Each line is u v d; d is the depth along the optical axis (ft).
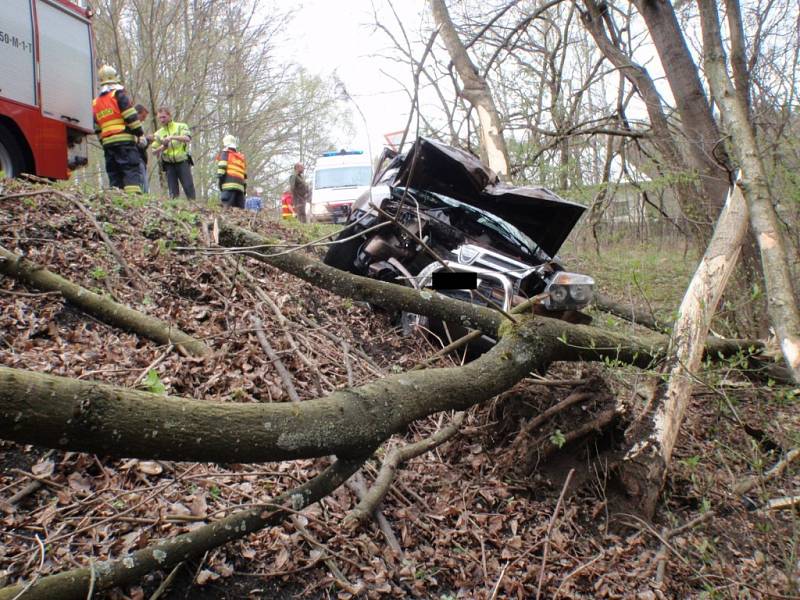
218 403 6.65
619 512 12.07
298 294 18.67
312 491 8.49
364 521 10.27
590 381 13.47
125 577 7.39
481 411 13.91
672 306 20.65
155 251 17.42
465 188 21.08
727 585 10.30
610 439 12.96
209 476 9.64
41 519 8.50
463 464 12.80
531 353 11.15
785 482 13.70
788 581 9.23
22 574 7.64
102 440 5.62
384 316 19.76
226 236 12.79
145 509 9.13
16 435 5.20
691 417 15.65
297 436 7.09
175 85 64.18
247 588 8.57
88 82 27.02
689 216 23.17
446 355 16.76
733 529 12.32
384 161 25.63
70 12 25.82
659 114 24.32
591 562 10.54
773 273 12.89
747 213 16.07
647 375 13.44
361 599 8.97
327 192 59.11
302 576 9.00
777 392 13.48
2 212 16.17
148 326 13.37
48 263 14.66
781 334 12.37
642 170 24.59
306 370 14.16
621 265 24.09
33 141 23.57
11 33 22.58
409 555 10.11
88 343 12.51
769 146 18.83
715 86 14.99
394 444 12.53
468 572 10.12
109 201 20.29
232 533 8.06
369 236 19.43
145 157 29.66
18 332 12.03
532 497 12.23
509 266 17.58
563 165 27.32
